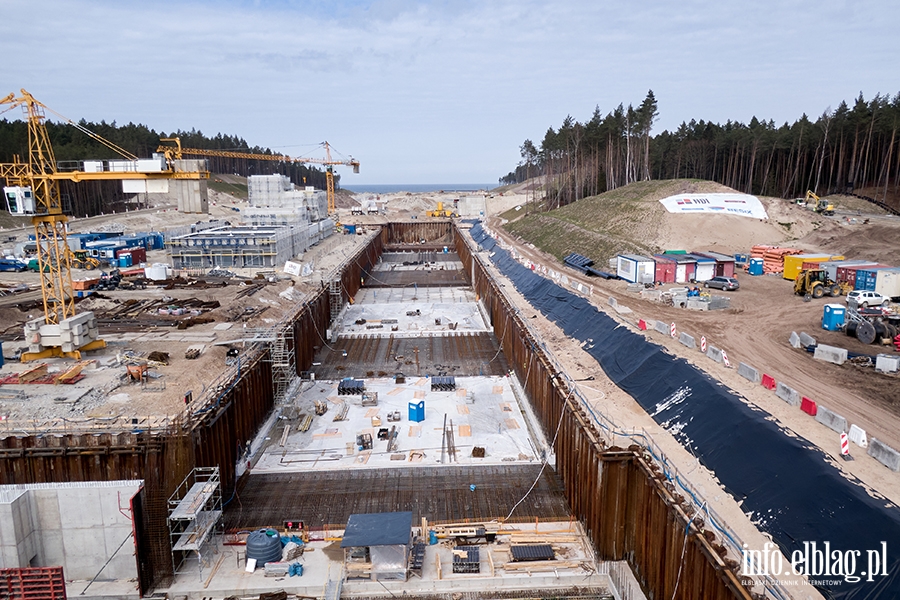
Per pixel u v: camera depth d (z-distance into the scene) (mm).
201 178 41531
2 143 122625
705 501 21953
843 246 72188
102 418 30703
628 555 26219
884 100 124500
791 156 125188
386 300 80625
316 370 51344
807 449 22484
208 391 34094
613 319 45375
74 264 76875
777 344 39750
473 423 40281
